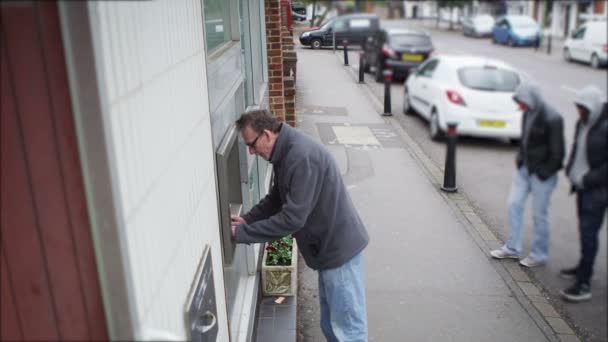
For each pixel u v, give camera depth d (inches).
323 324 124.3
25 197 45.3
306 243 112.5
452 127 245.4
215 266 93.8
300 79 291.3
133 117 51.7
